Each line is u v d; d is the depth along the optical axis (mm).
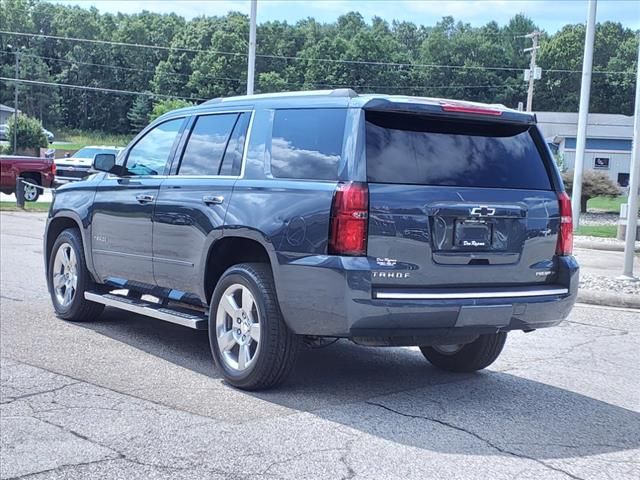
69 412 5352
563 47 104625
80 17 135875
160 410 5418
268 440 4891
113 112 131375
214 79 103250
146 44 131125
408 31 138875
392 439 4988
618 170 59906
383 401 5824
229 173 6301
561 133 59969
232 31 103812
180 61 111250
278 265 5547
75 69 130500
